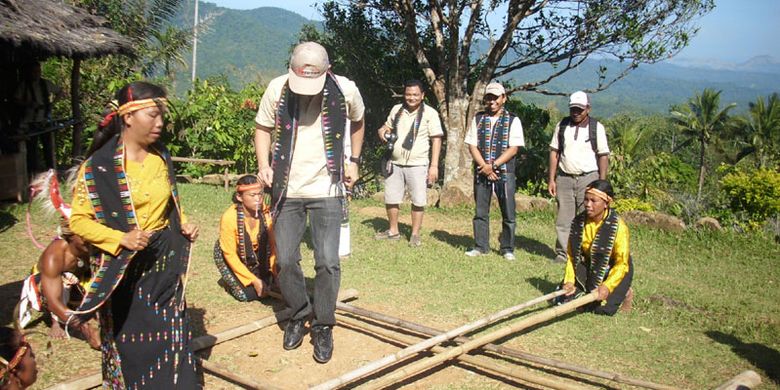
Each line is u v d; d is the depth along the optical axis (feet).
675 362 14.98
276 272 17.83
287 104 13.83
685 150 155.33
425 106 25.14
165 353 10.57
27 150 33.55
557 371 14.03
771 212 35.09
